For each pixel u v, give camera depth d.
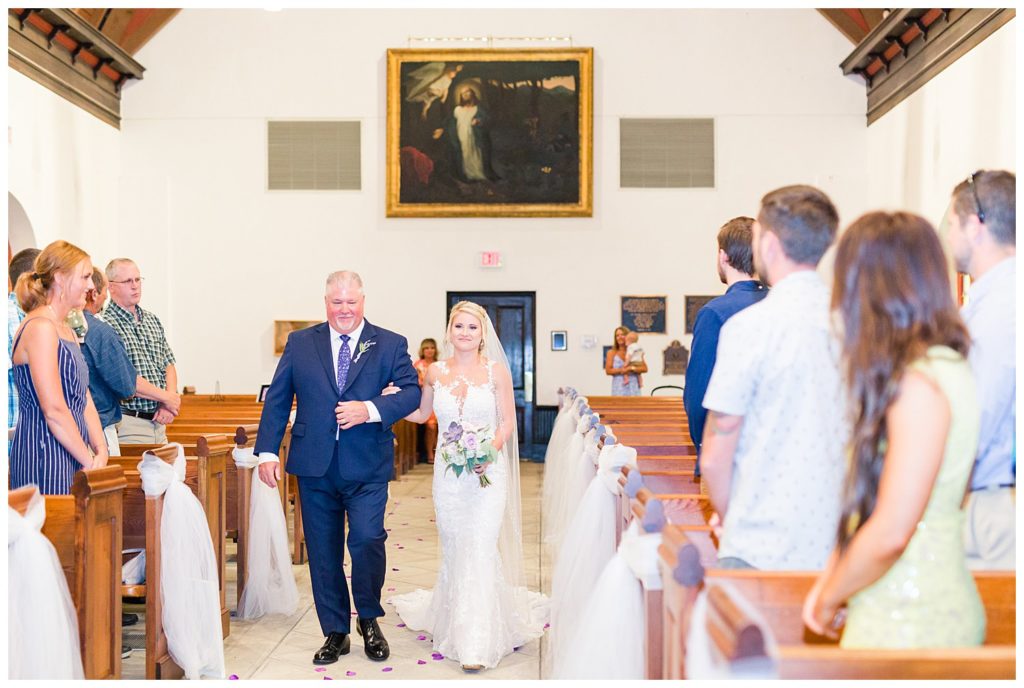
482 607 3.82
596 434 4.58
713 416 1.99
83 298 3.39
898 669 1.56
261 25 11.98
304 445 3.78
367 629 3.87
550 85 11.77
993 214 2.29
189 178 11.98
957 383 1.63
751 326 1.96
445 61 11.80
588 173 11.80
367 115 12.00
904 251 1.66
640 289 11.91
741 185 11.86
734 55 11.86
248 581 4.57
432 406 4.18
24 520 2.59
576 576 3.50
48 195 9.92
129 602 4.60
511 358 12.01
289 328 11.94
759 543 1.95
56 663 2.60
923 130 9.80
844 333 1.72
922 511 1.56
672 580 2.07
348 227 12.00
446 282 11.96
